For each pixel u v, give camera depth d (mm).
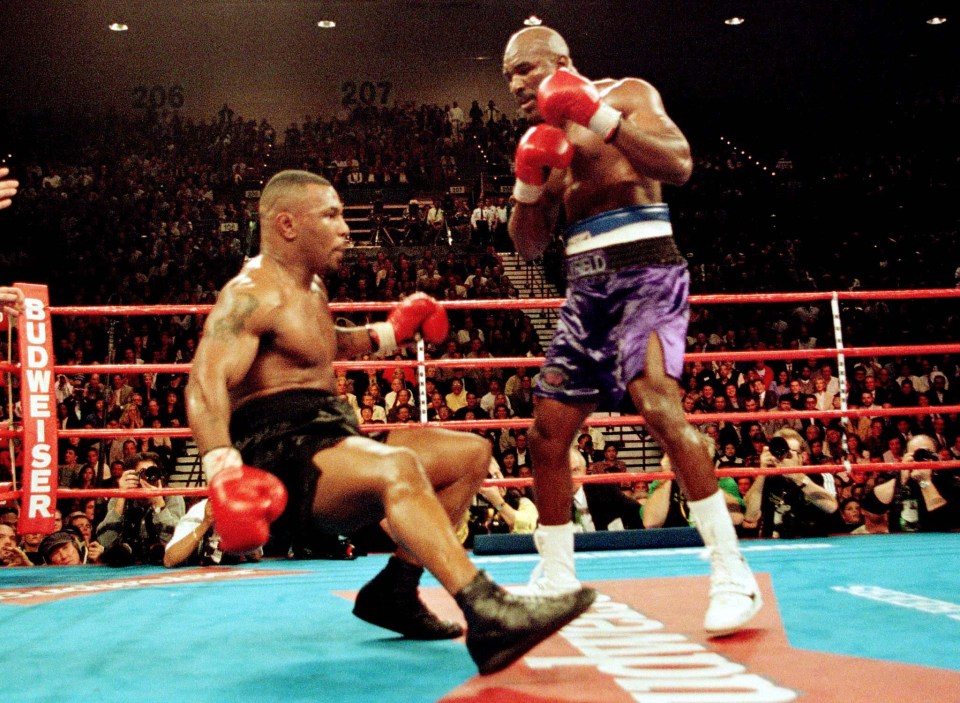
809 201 17594
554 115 2279
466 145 19422
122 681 1925
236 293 2045
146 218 17219
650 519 5301
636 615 2557
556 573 2623
